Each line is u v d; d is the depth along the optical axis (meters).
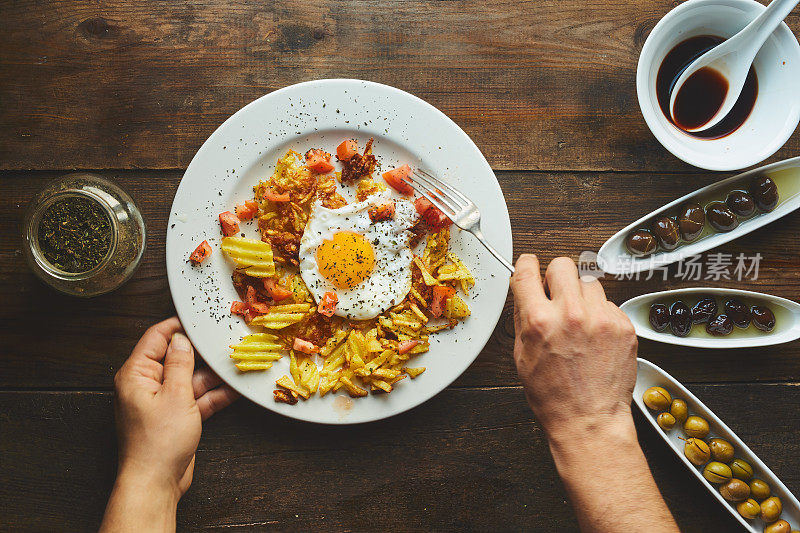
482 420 0.62
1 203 0.61
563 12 0.62
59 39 0.61
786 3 0.55
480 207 0.58
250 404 0.61
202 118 0.61
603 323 0.48
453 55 0.62
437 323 0.59
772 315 0.60
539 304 0.48
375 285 0.59
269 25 0.61
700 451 0.59
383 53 0.62
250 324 0.58
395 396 0.58
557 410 0.48
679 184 0.63
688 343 0.60
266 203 0.59
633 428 0.47
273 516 0.61
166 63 0.61
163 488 0.53
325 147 0.59
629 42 0.62
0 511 0.61
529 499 0.62
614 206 0.63
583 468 0.47
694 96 0.60
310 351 0.58
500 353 0.62
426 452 0.62
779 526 0.58
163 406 0.55
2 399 0.61
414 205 0.59
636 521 0.45
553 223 0.62
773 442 0.63
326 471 0.61
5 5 0.61
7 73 0.61
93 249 0.56
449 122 0.58
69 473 0.61
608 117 0.62
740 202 0.59
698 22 0.58
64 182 0.57
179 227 0.57
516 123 0.62
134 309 0.61
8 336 0.61
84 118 0.61
